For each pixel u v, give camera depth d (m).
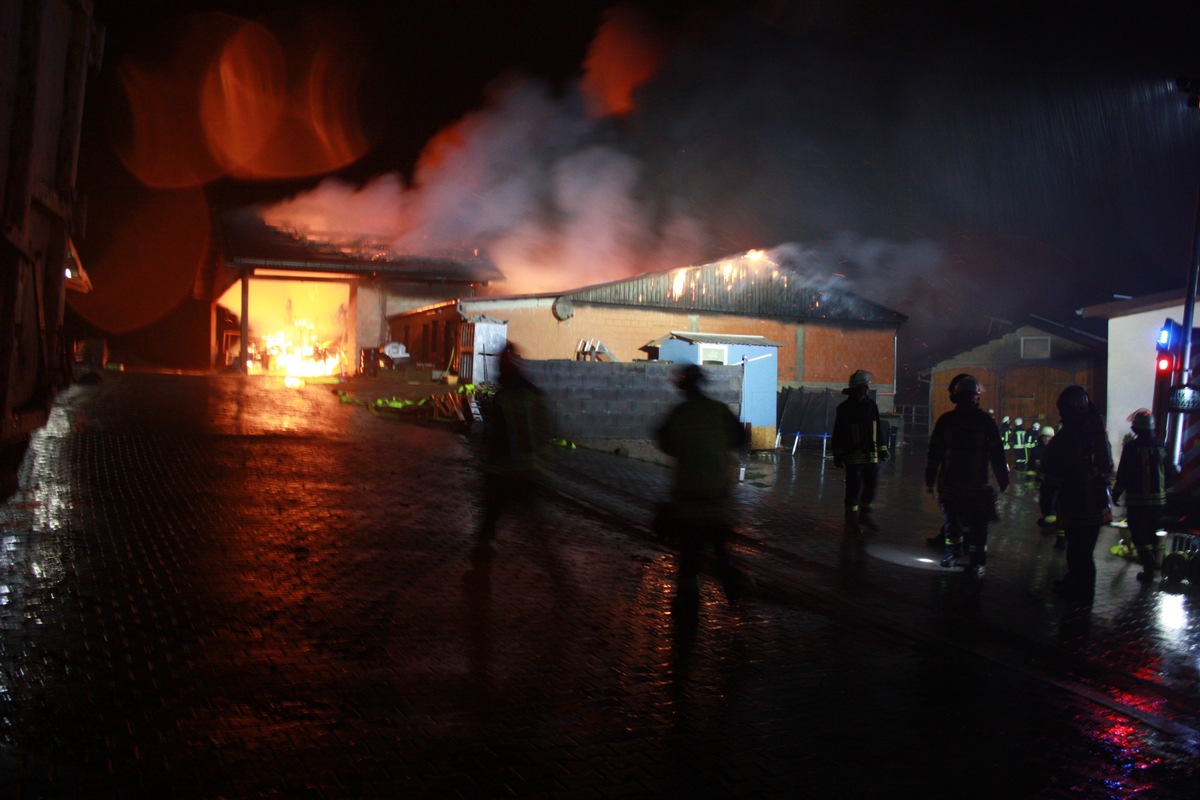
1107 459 7.42
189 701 4.20
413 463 11.88
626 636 5.66
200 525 7.71
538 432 6.87
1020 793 3.86
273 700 4.29
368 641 5.20
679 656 5.36
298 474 10.46
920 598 7.19
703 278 24.94
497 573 6.90
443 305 24.12
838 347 26.94
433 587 6.40
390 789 3.50
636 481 12.10
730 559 6.21
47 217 8.27
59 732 3.79
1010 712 4.82
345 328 33.69
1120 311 16.84
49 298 8.50
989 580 8.02
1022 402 31.62
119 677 4.43
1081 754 4.32
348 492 9.66
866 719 4.59
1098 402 30.59
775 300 25.97
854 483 10.15
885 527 10.53
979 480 8.01
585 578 6.97
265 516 8.24
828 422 21.88
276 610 5.64
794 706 4.70
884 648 5.83
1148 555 8.23
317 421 15.32
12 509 7.72
